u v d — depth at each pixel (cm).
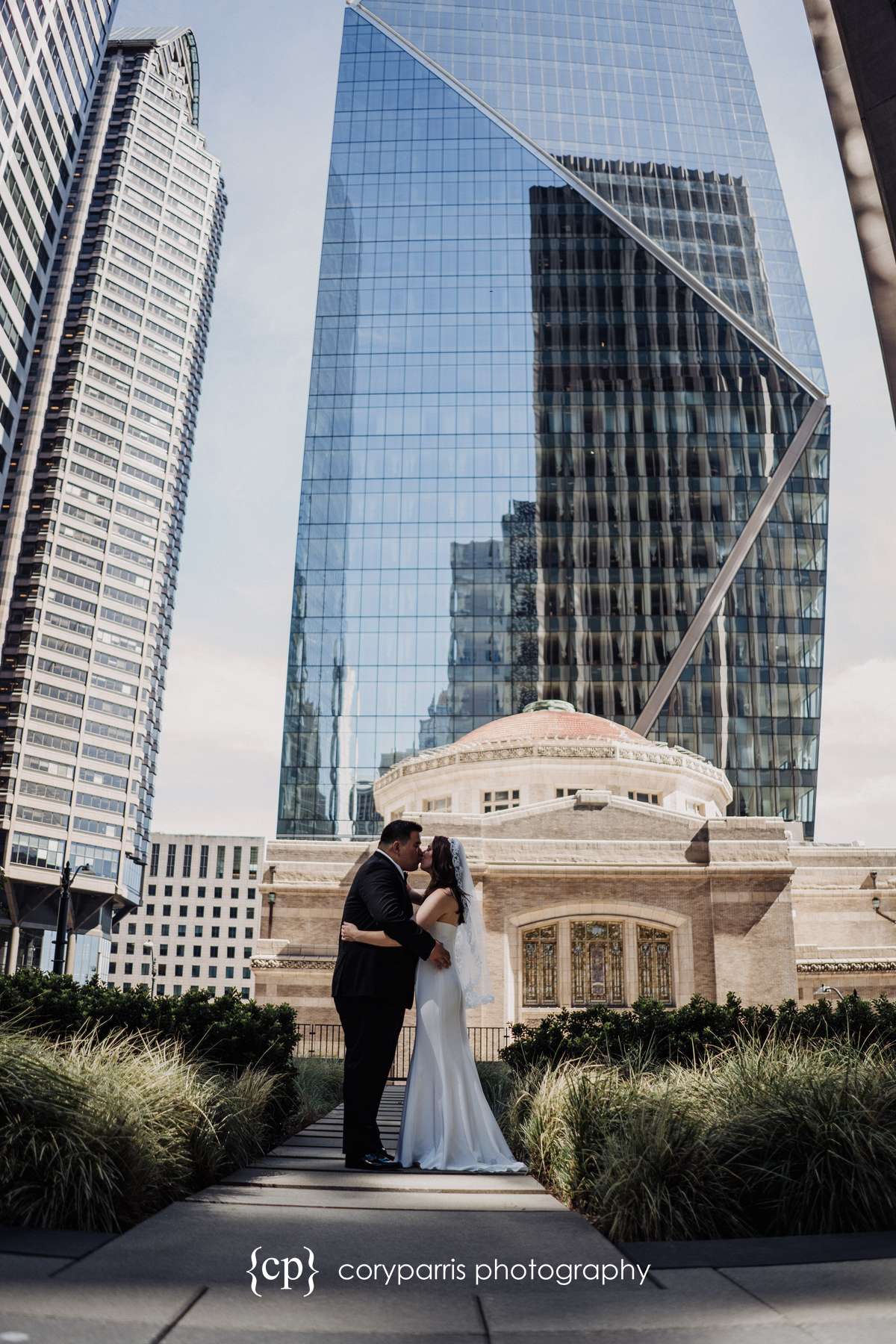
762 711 8488
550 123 10356
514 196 10038
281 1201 607
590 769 3653
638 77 10694
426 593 8731
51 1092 591
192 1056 1109
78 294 13688
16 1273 411
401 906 805
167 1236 493
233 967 16825
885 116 712
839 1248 505
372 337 9481
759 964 2938
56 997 1177
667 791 3703
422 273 9725
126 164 14500
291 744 8306
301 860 3381
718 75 10812
